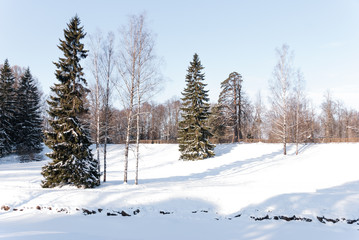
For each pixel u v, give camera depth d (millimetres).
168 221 8789
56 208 10023
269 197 10508
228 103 37125
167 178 20922
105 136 18016
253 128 53094
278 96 26828
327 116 52625
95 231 7535
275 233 7504
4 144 31172
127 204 10344
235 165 24500
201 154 28188
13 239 6133
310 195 10539
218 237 7199
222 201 10523
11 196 11453
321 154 24266
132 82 15594
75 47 15906
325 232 7555
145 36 15719
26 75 36875
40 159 32906
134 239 6902
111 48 17188
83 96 16547
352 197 10242
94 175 15547
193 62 29531
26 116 34688
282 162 23047
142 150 37312
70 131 15211
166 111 67438
